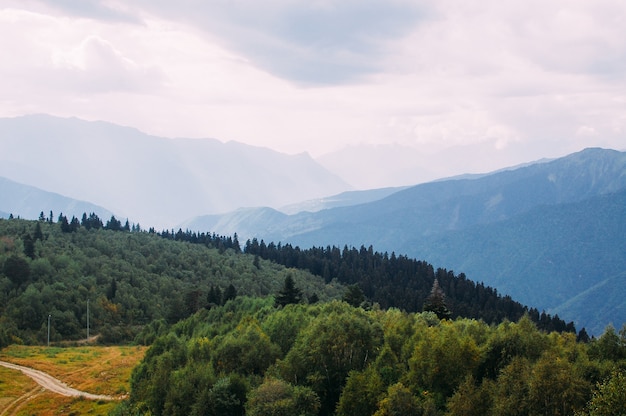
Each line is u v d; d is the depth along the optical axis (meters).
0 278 175.25
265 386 76.44
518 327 86.62
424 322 103.19
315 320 95.00
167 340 103.06
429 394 74.56
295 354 84.75
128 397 98.12
